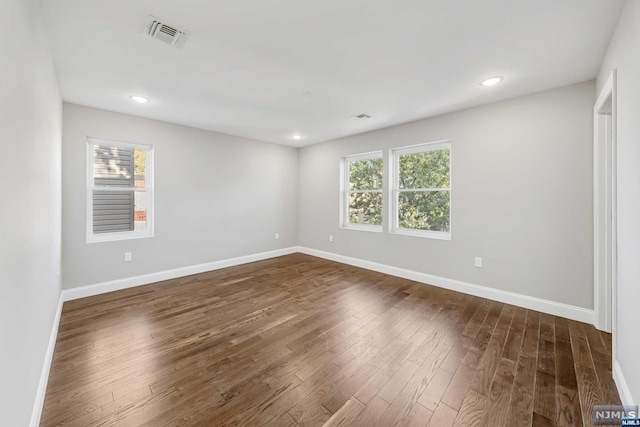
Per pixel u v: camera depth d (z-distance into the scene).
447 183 3.70
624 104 1.64
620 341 1.71
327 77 2.53
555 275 2.77
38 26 1.55
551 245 2.79
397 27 1.82
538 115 2.84
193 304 3.05
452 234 3.51
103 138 3.42
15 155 1.13
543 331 2.43
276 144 5.42
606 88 2.00
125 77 2.52
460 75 2.48
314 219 5.51
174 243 4.05
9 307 1.04
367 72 2.44
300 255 5.58
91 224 3.40
